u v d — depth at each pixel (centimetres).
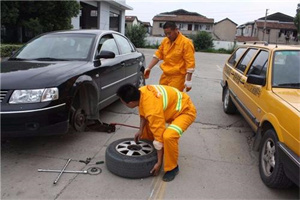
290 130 275
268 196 303
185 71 427
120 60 551
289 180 293
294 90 354
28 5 1414
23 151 384
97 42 495
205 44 4272
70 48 482
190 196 297
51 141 417
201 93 805
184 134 473
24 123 334
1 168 338
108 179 321
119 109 595
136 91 306
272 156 313
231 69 577
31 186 304
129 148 360
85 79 404
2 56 1127
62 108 358
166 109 321
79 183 312
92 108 446
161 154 319
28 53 484
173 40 418
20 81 346
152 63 458
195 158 384
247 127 520
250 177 339
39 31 1490
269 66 384
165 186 313
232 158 390
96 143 416
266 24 6438
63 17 1566
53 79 359
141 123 355
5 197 284
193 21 6328
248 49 538
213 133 484
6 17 1327
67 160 362
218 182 326
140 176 323
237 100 492
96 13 2342
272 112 323
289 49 408
